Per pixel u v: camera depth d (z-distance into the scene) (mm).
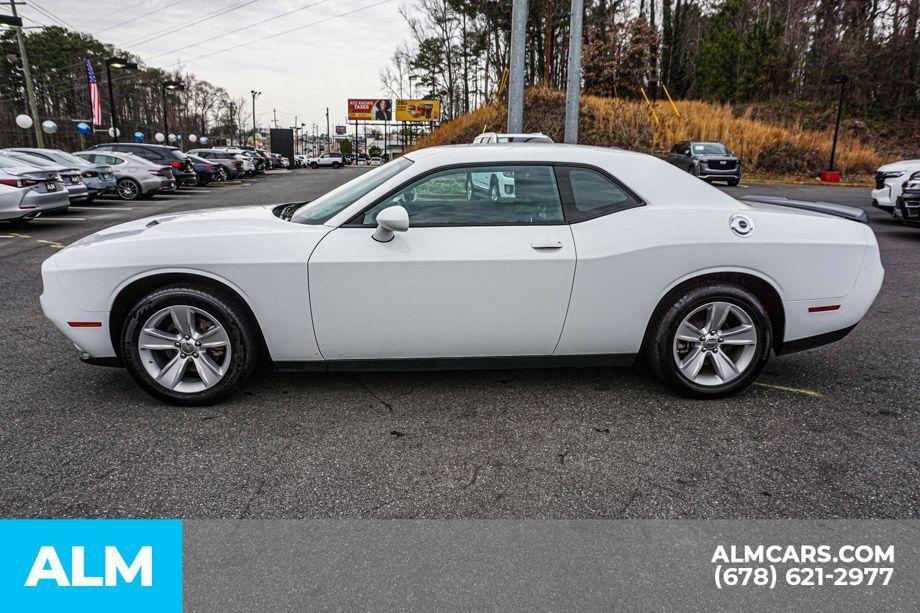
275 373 3891
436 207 3305
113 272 3180
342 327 3271
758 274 3371
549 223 3311
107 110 67000
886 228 10844
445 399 3504
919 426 3189
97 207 14859
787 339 3529
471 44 49469
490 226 3283
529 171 3357
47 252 8289
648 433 3090
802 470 2730
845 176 26609
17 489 2502
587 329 3367
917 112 34594
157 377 3295
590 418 3266
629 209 3381
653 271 3299
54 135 50562
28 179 10016
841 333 3561
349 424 3166
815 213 3688
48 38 67125
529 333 3346
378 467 2730
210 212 3979
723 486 2592
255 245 3219
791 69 40375
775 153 27438
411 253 3201
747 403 3486
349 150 113312
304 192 19969
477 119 30844
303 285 3201
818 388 3729
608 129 28062
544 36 40938
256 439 2986
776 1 43531
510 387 3693
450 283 3225
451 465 2758
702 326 3488
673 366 3430
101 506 2396
